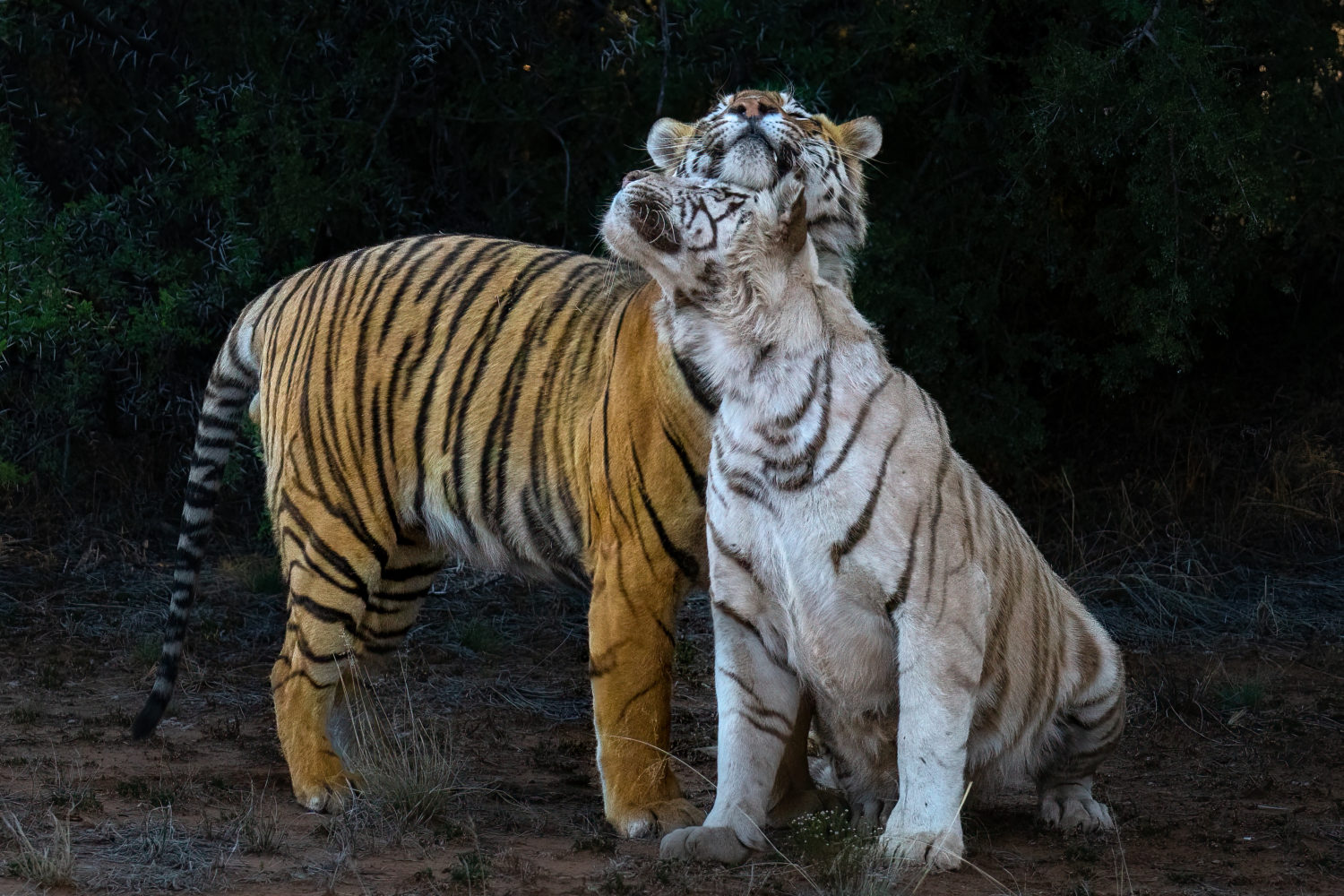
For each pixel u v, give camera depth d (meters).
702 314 6.00
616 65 14.39
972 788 6.62
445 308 7.76
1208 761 8.60
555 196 14.61
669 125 7.94
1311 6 15.46
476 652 11.34
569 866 6.15
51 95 15.39
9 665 10.44
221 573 13.19
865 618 6.01
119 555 13.53
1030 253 14.89
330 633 7.65
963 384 14.46
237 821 6.74
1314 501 14.74
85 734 8.52
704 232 5.84
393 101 14.07
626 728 6.81
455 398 7.59
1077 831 6.78
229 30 14.38
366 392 7.76
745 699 6.24
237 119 14.25
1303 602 12.73
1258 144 12.83
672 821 6.66
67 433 14.34
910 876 5.74
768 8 13.33
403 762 7.25
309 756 7.37
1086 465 15.73
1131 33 12.86
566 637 11.87
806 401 5.85
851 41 14.17
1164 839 6.78
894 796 6.70
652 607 6.81
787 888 5.77
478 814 7.06
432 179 15.10
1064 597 6.98
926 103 14.65
